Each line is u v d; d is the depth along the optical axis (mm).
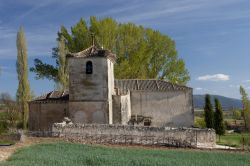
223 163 27688
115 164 25766
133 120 53625
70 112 49562
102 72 49625
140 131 40938
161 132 40531
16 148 34156
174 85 57375
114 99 51469
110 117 49875
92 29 68000
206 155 32562
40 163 25031
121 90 55500
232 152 35875
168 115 55812
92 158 27812
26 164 24422
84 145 37406
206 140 40156
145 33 70875
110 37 67938
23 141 39250
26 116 58156
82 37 67625
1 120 59219
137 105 56125
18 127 59594
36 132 43188
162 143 40375
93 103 49312
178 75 70875
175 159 28969
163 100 56062
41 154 29703
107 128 41688
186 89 56031
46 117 51312
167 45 70625
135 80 59125
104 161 26953
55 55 68438
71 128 42469
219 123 57719
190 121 55594
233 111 104250
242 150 37750
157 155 31766
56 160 26438
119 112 51156
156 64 70562
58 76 65312
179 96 56031
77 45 68062
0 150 32438
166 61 70688
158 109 55969
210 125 57781
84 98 49500
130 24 69812
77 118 49375
